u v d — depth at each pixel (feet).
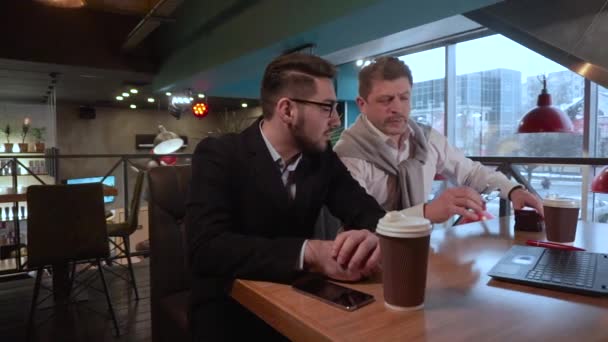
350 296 2.48
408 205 5.37
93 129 34.63
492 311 2.26
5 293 10.44
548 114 10.55
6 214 16.51
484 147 18.35
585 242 3.78
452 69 19.13
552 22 9.96
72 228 8.13
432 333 2.01
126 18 19.56
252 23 13.60
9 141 25.45
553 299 2.42
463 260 3.22
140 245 15.43
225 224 3.21
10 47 16.70
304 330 2.18
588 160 7.42
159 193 5.00
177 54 19.34
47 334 8.05
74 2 9.89
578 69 9.80
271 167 3.47
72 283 10.00
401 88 5.13
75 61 18.25
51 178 24.06
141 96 28.63
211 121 39.70
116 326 8.05
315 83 3.34
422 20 10.37
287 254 2.85
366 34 11.64
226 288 3.04
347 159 5.33
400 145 5.52
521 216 4.25
